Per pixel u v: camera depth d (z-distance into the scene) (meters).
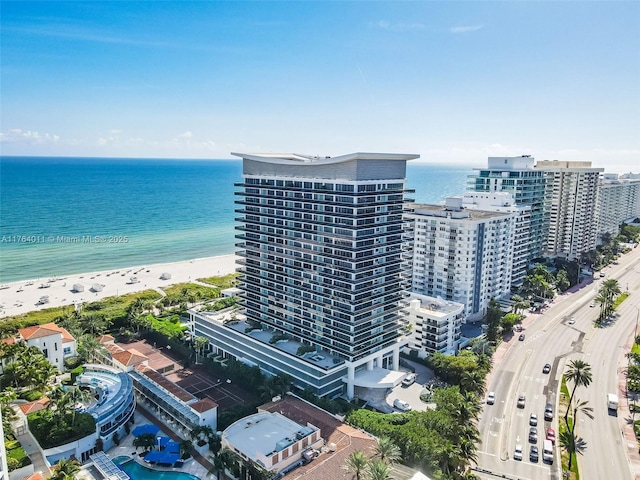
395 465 98.50
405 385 147.38
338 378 138.62
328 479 94.69
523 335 187.12
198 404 120.00
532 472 107.75
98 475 102.06
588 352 173.25
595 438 121.25
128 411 124.50
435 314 163.50
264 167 155.00
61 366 154.12
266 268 158.25
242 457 102.94
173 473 107.19
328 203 136.62
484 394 140.50
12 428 109.19
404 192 144.88
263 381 140.38
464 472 101.38
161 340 184.62
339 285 137.50
